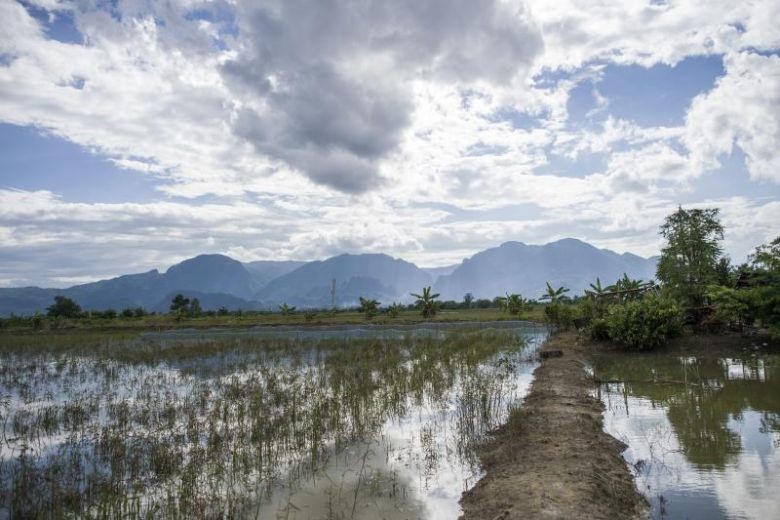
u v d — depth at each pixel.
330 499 7.57
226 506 7.35
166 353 26.50
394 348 25.05
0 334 48.09
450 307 82.06
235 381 17.44
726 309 21.53
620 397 13.64
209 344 30.80
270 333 45.38
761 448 9.27
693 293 25.09
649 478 7.97
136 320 61.03
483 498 7.20
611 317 23.69
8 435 11.77
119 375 20.42
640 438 10.05
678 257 25.92
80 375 20.78
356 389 14.32
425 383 15.71
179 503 7.26
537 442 9.35
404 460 9.15
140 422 12.56
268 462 9.19
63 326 55.22
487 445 9.69
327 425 11.36
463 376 16.84
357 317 60.53
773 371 16.92
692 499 7.16
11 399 16.11
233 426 11.76
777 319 19.73
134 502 7.66
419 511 7.09
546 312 32.88
